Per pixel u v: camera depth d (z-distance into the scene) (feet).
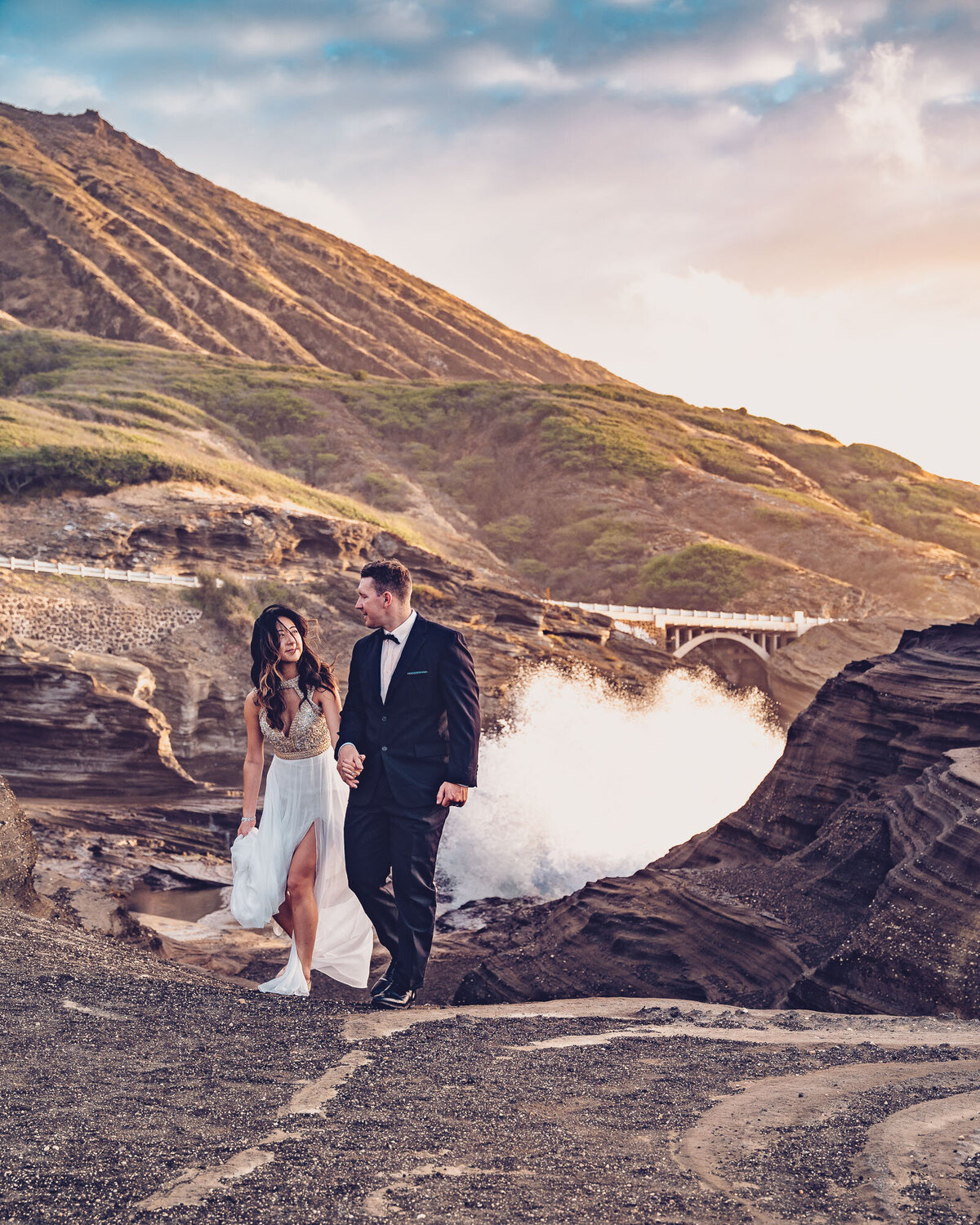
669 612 220.02
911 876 19.20
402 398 438.40
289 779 15.89
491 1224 5.22
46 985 12.25
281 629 15.81
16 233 592.19
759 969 22.66
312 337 636.48
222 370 435.12
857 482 451.53
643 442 408.67
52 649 116.98
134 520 162.50
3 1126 6.75
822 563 326.44
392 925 15.20
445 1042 11.22
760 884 26.48
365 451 389.80
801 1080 9.35
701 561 290.97
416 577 181.88
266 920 15.74
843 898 23.79
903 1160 6.50
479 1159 6.48
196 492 186.39
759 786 31.91
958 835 18.85
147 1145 6.47
